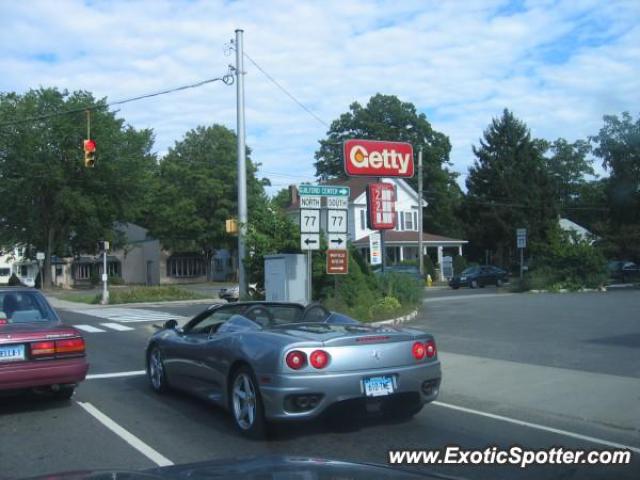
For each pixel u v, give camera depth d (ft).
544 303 81.00
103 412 26.30
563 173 259.80
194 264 231.71
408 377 22.26
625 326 53.42
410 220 180.55
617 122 146.92
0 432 23.20
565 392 28.96
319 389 20.80
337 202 54.75
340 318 27.73
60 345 25.36
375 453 20.51
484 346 43.45
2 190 161.79
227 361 23.56
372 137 216.95
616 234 158.10
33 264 247.91
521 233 119.14
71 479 9.60
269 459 10.89
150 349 31.27
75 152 163.02
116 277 220.02
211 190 201.67
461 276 144.46
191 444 21.47
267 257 59.36
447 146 223.10
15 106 162.40
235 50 68.23
